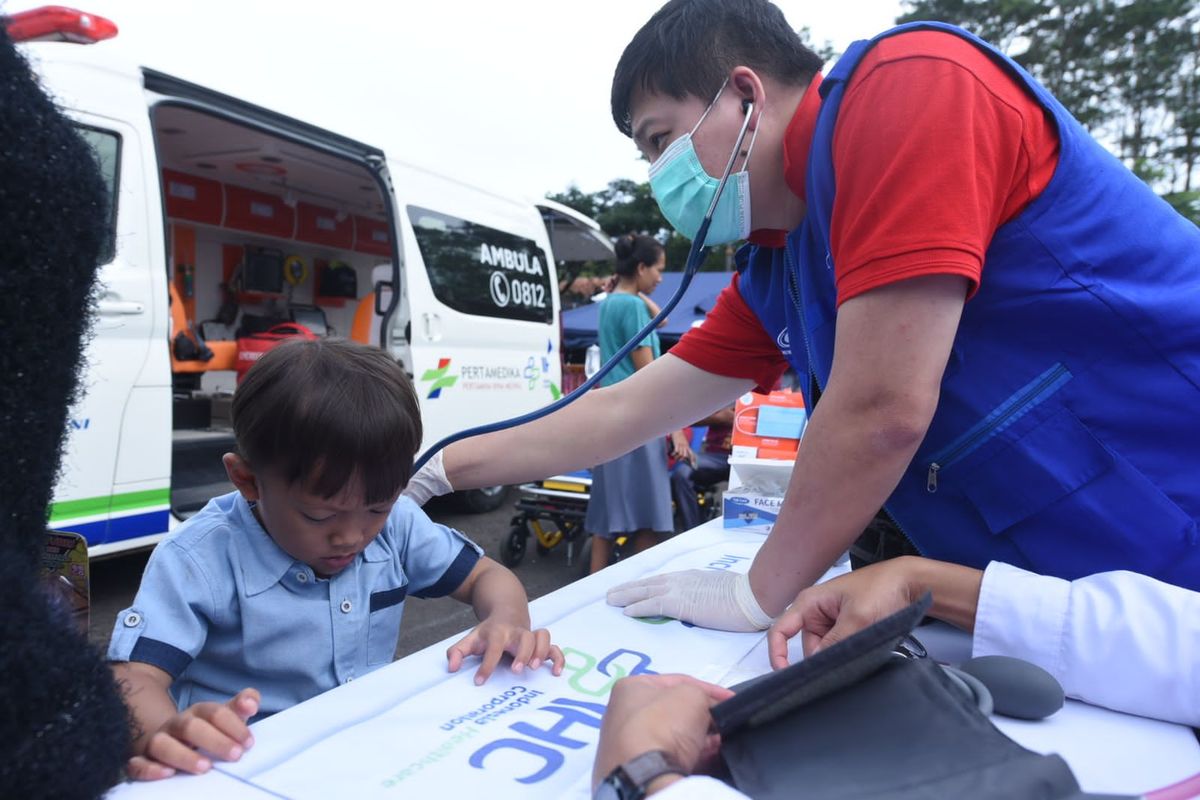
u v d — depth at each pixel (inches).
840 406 34.7
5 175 18.1
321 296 309.9
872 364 33.6
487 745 28.9
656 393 55.7
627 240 153.2
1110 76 960.9
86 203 20.5
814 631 36.3
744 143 43.4
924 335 32.9
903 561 36.2
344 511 37.4
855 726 23.3
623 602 45.6
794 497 37.3
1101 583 32.8
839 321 35.5
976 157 32.8
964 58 34.2
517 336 203.3
